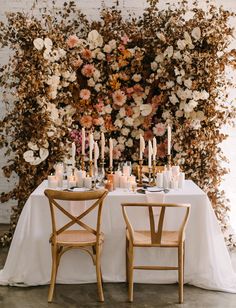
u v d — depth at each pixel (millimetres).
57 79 4680
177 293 3438
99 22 4938
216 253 3623
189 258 3568
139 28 5074
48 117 4645
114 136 5129
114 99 4996
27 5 5191
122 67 5039
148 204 3164
